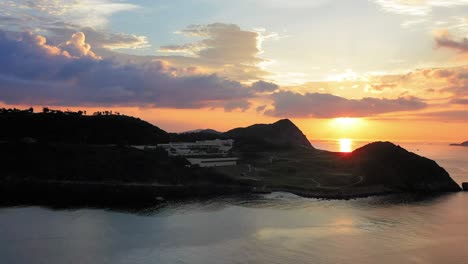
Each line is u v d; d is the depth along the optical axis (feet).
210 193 542.16
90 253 289.53
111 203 461.78
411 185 631.56
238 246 309.42
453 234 355.15
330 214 432.25
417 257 292.81
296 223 385.09
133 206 450.30
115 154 642.22
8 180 547.08
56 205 440.86
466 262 284.00
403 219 415.03
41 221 372.17
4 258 277.23
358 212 448.24
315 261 279.90
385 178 637.30
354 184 606.96
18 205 436.35
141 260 277.23
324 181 615.98
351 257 289.94
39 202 453.58
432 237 344.49
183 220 388.37
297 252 298.15
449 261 285.64
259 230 355.77
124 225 365.61
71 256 282.77
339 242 325.42
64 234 333.21
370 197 559.38
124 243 312.91
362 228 371.97
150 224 370.94
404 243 325.62
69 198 479.82
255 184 588.50
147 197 503.61
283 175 643.04
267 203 485.97
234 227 365.20
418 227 380.17
